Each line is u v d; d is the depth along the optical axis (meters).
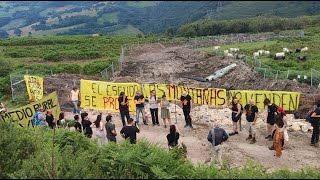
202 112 21.27
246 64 38.34
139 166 9.96
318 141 16.12
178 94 21.06
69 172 9.13
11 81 26.86
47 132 13.04
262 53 50.41
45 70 38.34
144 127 18.98
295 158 14.69
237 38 72.31
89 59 53.94
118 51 59.91
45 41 70.31
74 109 21.42
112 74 36.75
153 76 37.47
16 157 10.22
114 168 9.89
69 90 27.06
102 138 14.32
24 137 11.32
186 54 51.59
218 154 13.55
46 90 26.80
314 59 43.16
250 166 9.79
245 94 19.69
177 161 10.57
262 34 76.94
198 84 32.84
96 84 21.55
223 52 51.47
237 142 16.56
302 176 9.23
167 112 18.67
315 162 14.28
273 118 16.33
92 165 9.95
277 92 19.17
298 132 17.59
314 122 15.65
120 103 18.52
